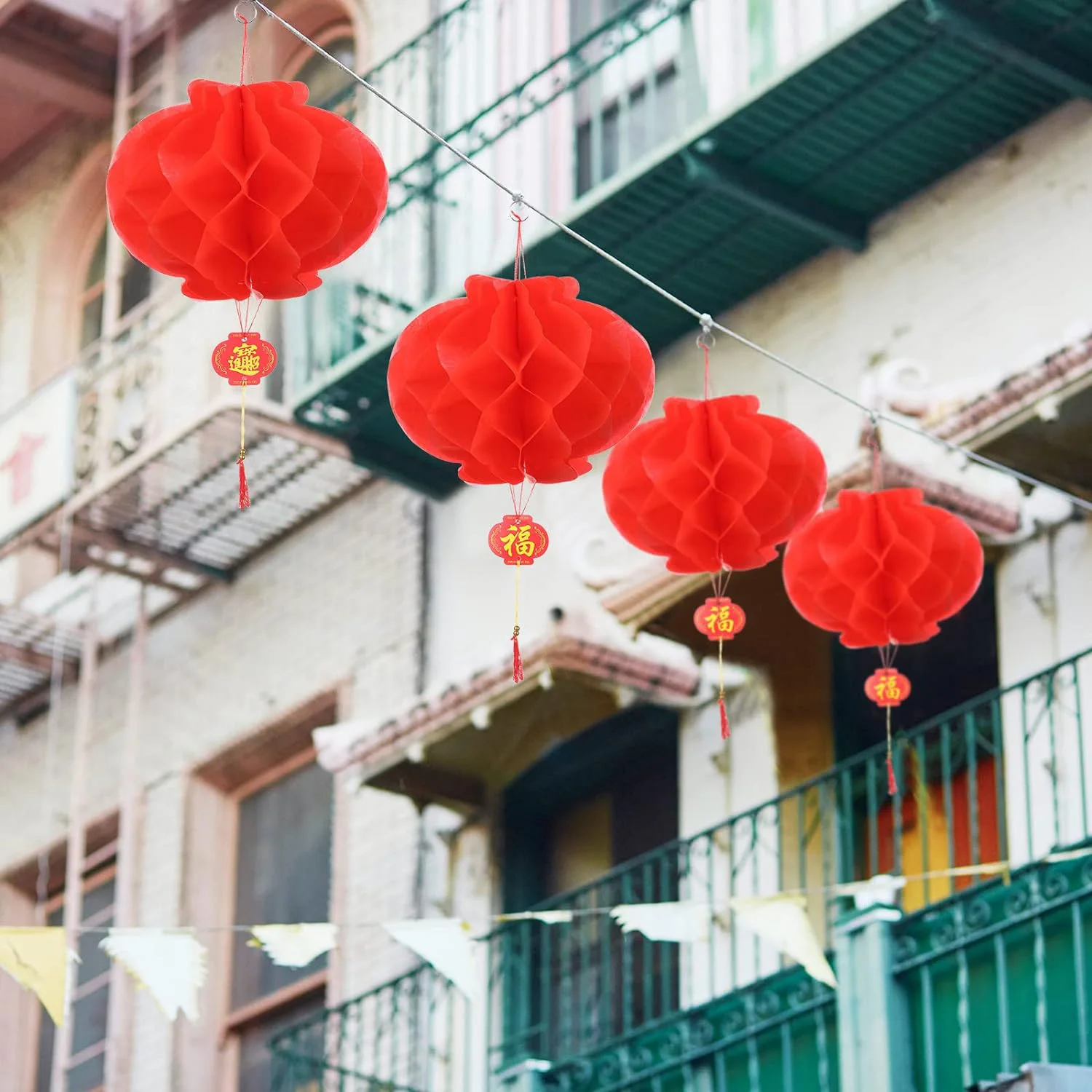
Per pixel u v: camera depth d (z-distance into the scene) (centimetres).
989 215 1224
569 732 1334
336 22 1769
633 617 1174
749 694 1282
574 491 1418
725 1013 1097
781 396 1305
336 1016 1462
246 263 645
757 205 1253
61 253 1966
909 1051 998
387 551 1546
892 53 1164
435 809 1445
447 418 664
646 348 673
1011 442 1053
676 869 1295
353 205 654
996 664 1195
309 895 1555
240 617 1656
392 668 1508
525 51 1496
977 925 997
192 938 790
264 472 1544
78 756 1675
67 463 1619
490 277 669
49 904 1775
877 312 1266
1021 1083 861
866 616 841
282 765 1617
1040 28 1152
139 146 645
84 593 1758
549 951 1320
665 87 1415
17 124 1998
